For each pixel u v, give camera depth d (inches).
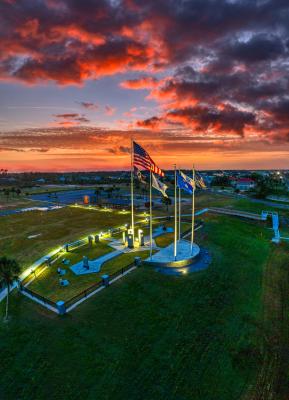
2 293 1028.5
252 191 4734.3
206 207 2989.7
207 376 713.0
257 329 903.7
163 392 659.4
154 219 2308.1
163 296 1009.5
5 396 627.2
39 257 1417.3
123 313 901.2
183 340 815.7
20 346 760.3
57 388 649.6
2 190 5344.5
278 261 1512.1
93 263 1286.9
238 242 1737.2
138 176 1359.5
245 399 663.8
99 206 3053.6
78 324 841.5
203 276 1181.7
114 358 733.9
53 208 3014.3
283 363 777.6
